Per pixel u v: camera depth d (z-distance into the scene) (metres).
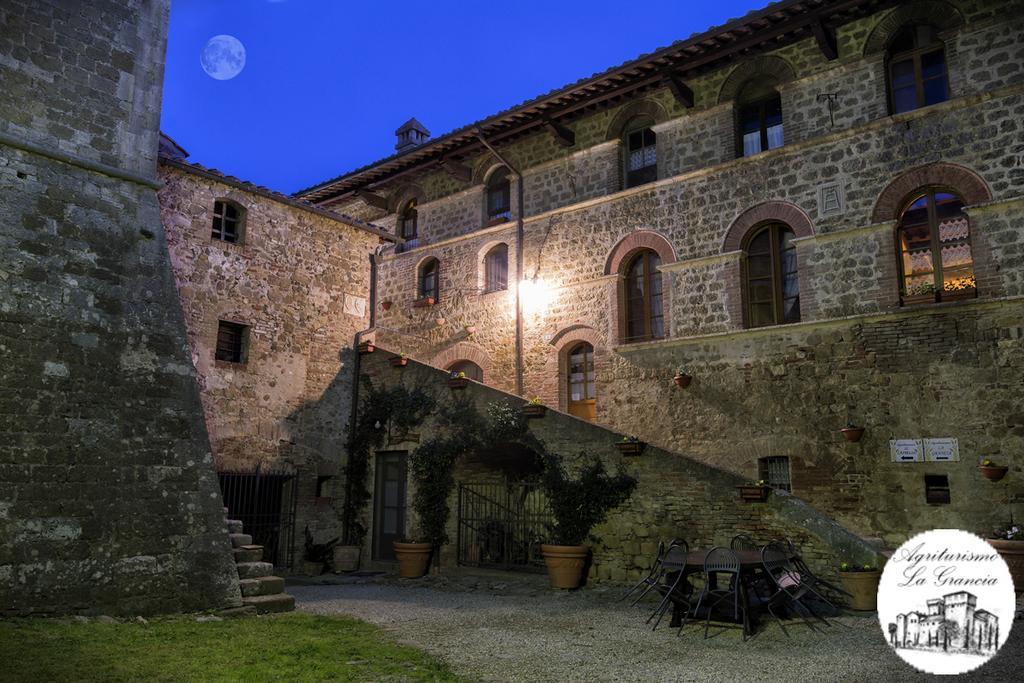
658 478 12.32
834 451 14.30
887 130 14.61
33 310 9.02
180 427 10.04
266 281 15.73
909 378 13.75
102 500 9.05
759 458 15.16
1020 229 13.08
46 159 9.56
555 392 18.28
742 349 15.72
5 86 9.30
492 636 8.80
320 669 6.91
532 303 19.06
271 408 15.43
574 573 12.52
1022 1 13.58
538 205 19.59
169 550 9.47
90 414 9.21
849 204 14.83
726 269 16.12
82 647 7.04
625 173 18.45
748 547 11.12
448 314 20.86
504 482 15.27
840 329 14.60
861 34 15.18
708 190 16.64
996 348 13.02
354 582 14.34
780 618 9.38
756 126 16.66
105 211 10.03
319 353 16.52
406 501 15.78
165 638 7.82
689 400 16.20
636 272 17.81
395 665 7.21
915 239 14.30
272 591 10.36
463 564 14.86
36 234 9.27
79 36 10.12
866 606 9.80
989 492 12.73
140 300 10.10
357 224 17.52
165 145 17.28
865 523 13.79
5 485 8.31
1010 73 13.55
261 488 15.02
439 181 21.97
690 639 8.59
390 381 16.58
